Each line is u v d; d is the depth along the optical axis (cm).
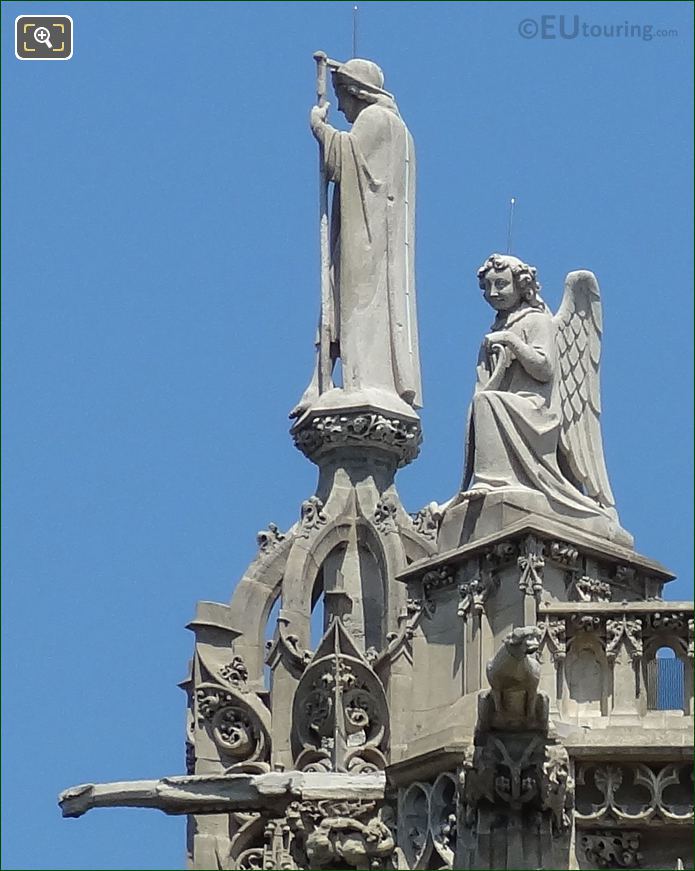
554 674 4672
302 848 4862
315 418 5456
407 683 5122
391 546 5334
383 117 5556
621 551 4803
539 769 4553
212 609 5400
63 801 5031
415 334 5516
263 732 5316
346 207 5528
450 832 4656
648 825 4600
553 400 4894
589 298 5000
